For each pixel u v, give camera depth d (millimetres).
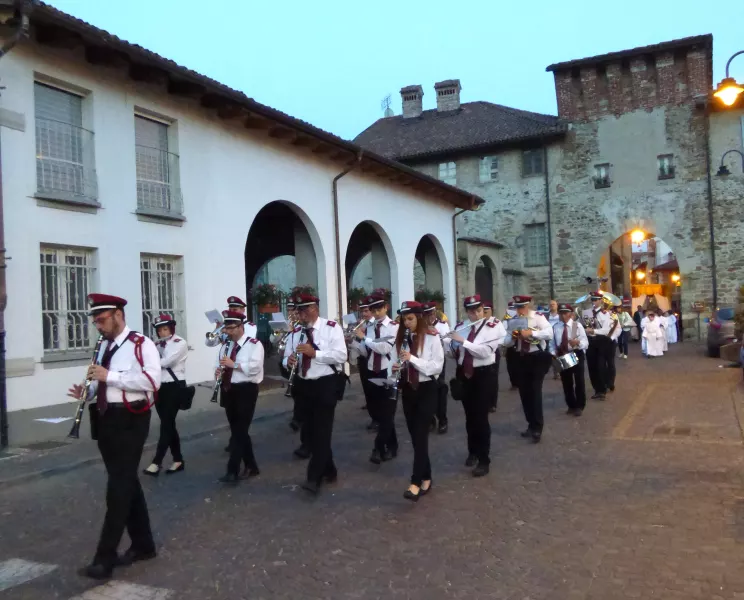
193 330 13398
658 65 30562
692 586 4402
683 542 5176
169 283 13148
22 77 10266
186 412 11602
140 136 12727
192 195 13500
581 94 32219
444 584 4594
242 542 5516
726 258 29781
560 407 12008
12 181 10023
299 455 8492
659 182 30875
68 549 5434
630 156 31344
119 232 11820
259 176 15312
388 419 8125
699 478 6953
